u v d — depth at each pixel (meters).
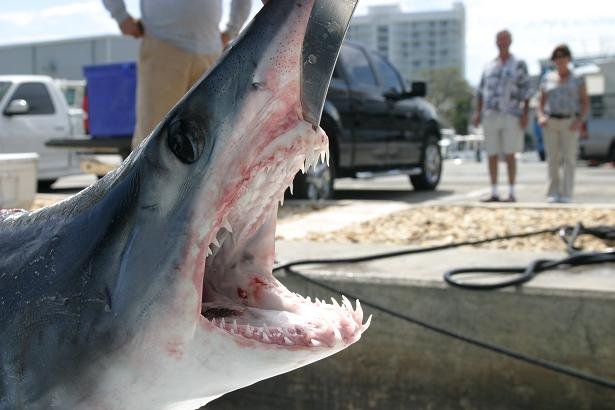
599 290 3.12
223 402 3.64
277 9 1.33
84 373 1.44
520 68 8.49
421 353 3.38
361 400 3.46
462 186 12.62
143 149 1.44
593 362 3.13
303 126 1.35
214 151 1.35
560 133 8.53
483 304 3.29
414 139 10.43
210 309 1.51
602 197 10.15
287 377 3.55
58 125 11.59
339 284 3.56
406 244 5.20
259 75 1.32
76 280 1.46
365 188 12.16
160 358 1.39
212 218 1.36
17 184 5.54
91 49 56.06
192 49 4.31
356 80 8.91
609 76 23.62
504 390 3.25
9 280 1.54
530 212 6.81
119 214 1.44
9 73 60.22
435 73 77.38
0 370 1.52
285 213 6.88
